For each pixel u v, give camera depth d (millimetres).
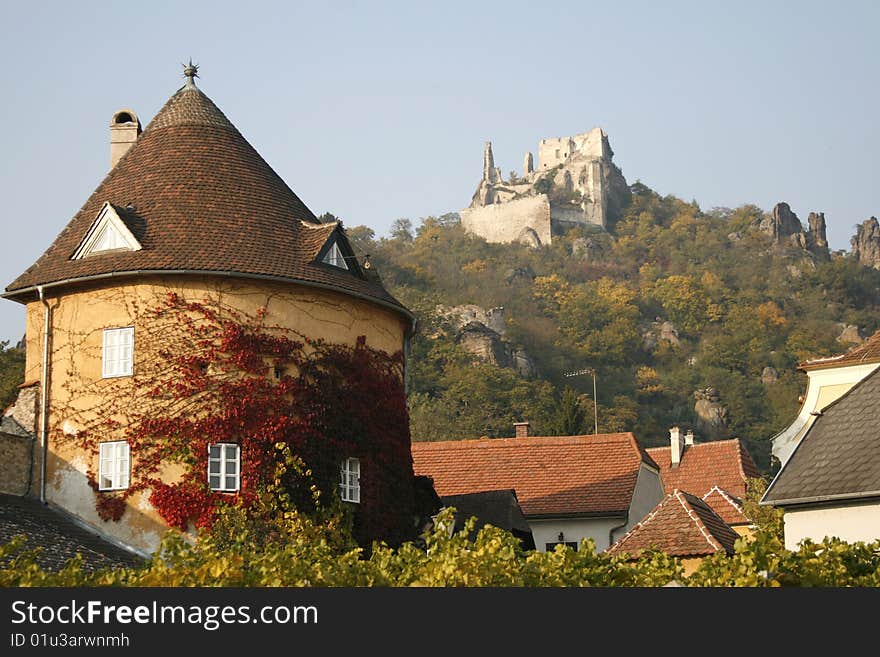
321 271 58344
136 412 54406
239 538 35469
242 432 54344
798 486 46438
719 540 51156
